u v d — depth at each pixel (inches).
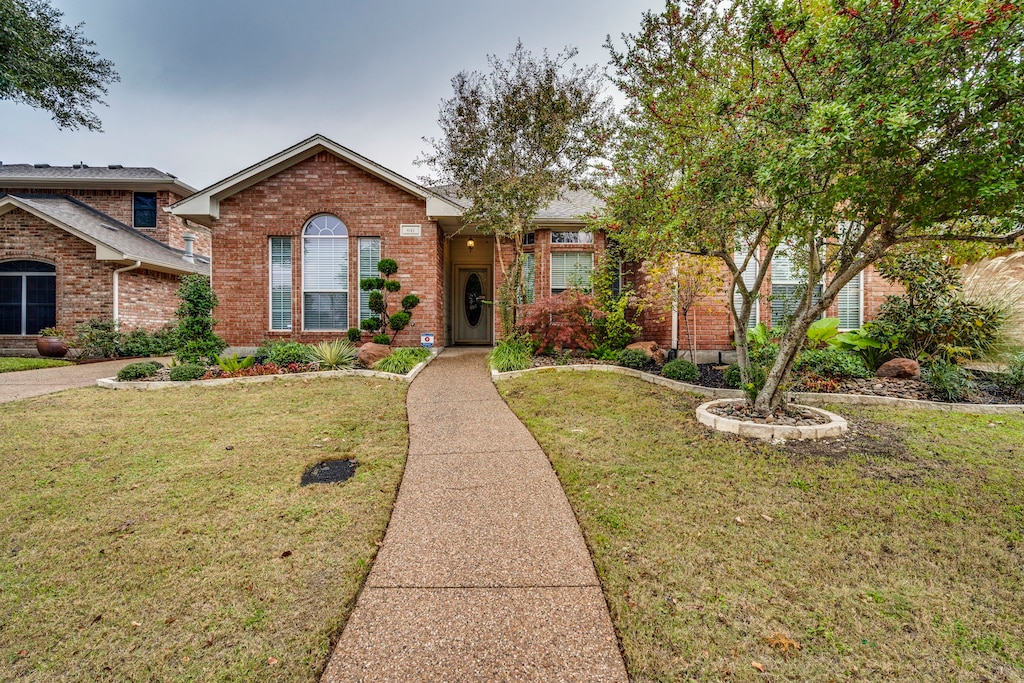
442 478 155.3
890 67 132.3
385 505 135.7
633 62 220.1
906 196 142.6
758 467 159.8
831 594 93.8
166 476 155.2
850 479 148.6
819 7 145.9
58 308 491.2
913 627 84.6
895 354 312.3
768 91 175.3
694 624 85.4
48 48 384.5
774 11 146.4
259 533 119.6
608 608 90.4
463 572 102.7
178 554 109.7
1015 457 165.8
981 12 110.3
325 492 144.3
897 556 107.3
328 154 428.5
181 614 89.3
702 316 398.6
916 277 300.0
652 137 235.1
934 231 177.2
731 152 173.9
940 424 206.2
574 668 75.4
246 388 288.0
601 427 210.5
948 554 107.8
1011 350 285.4
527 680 73.0
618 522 123.8
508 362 347.3
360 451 180.2
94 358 466.3
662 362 373.1
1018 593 94.2
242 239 424.2
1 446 182.1
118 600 93.2
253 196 425.1
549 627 85.0
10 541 115.0
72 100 427.5
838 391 263.4
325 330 432.1
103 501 136.8
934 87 123.6
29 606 91.3
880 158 138.2
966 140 126.1
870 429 199.8
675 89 211.5
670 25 205.8
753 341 347.9
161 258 560.1
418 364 357.1
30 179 670.5
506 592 95.4
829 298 190.4
